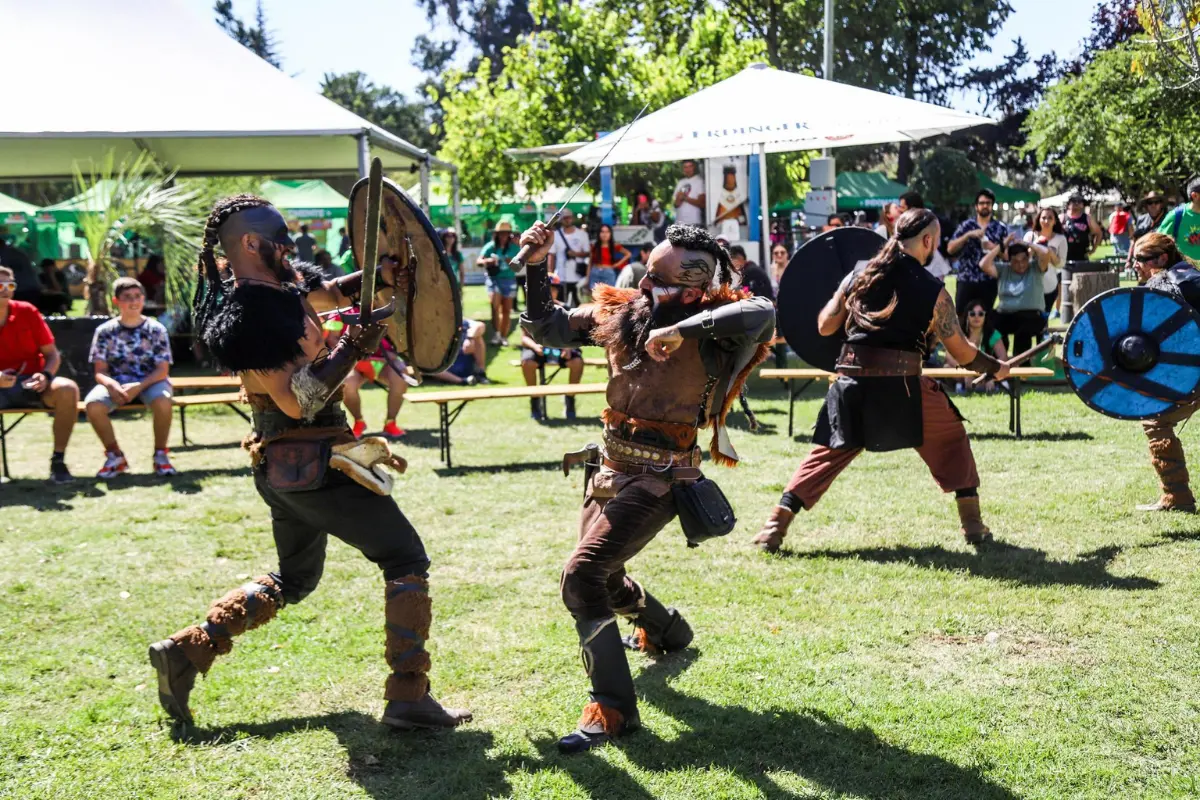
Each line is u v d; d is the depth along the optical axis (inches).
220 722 141.9
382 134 480.7
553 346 148.6
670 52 831.1
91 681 156.2
